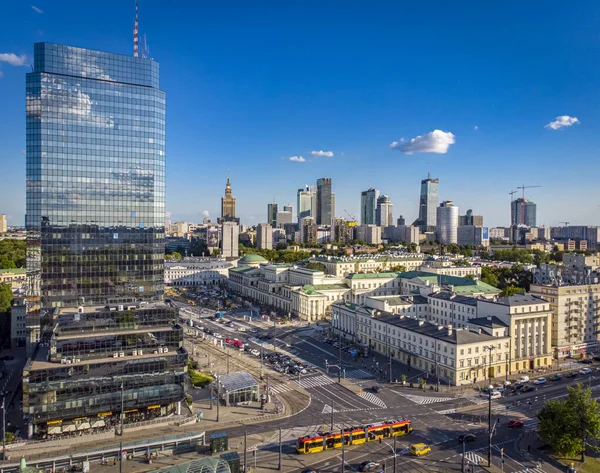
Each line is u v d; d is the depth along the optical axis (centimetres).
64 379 12269
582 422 10606
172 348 14012
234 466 9862
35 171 16525
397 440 11656
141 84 18262
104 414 12650
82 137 17162
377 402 14288
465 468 10238
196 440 11388
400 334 18562
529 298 18288
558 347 19012
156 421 12725
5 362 18025
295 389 15588
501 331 16962
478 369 16162
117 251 17600
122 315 14088
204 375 16950
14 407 13712
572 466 10231
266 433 12125
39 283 16550
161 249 18388
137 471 10138
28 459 10512
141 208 17988
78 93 17138
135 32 18475
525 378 16200
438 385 15588
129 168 17862
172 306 14962
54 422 12188
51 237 16675
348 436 11388
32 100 16562
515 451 11100
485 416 13138
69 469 10275
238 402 14300
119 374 12850
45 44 16725
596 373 17100
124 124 17838
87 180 17200
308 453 11000
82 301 17038
